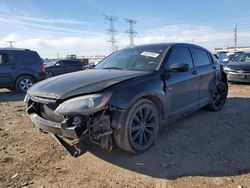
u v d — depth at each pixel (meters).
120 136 3.67
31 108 4.00
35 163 3.79
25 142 4.56
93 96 3.41
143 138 4.06
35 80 11.58
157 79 4.23
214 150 4.15
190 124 5.40
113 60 5.12
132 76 3.99
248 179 3.31
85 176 3.43
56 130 3.54
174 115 4.70
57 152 4.12
